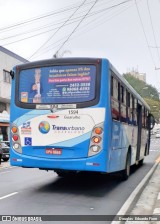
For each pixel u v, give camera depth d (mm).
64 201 9266
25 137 10477
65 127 10062
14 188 11344
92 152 9812
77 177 14078
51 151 10164
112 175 14703
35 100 10477
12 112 10758
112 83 10477
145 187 12250
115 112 10805
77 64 10172
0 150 21750
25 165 10383
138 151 16922
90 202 9266
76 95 10086
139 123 16969
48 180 13203
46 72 10477
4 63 37062
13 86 10875
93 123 9859
